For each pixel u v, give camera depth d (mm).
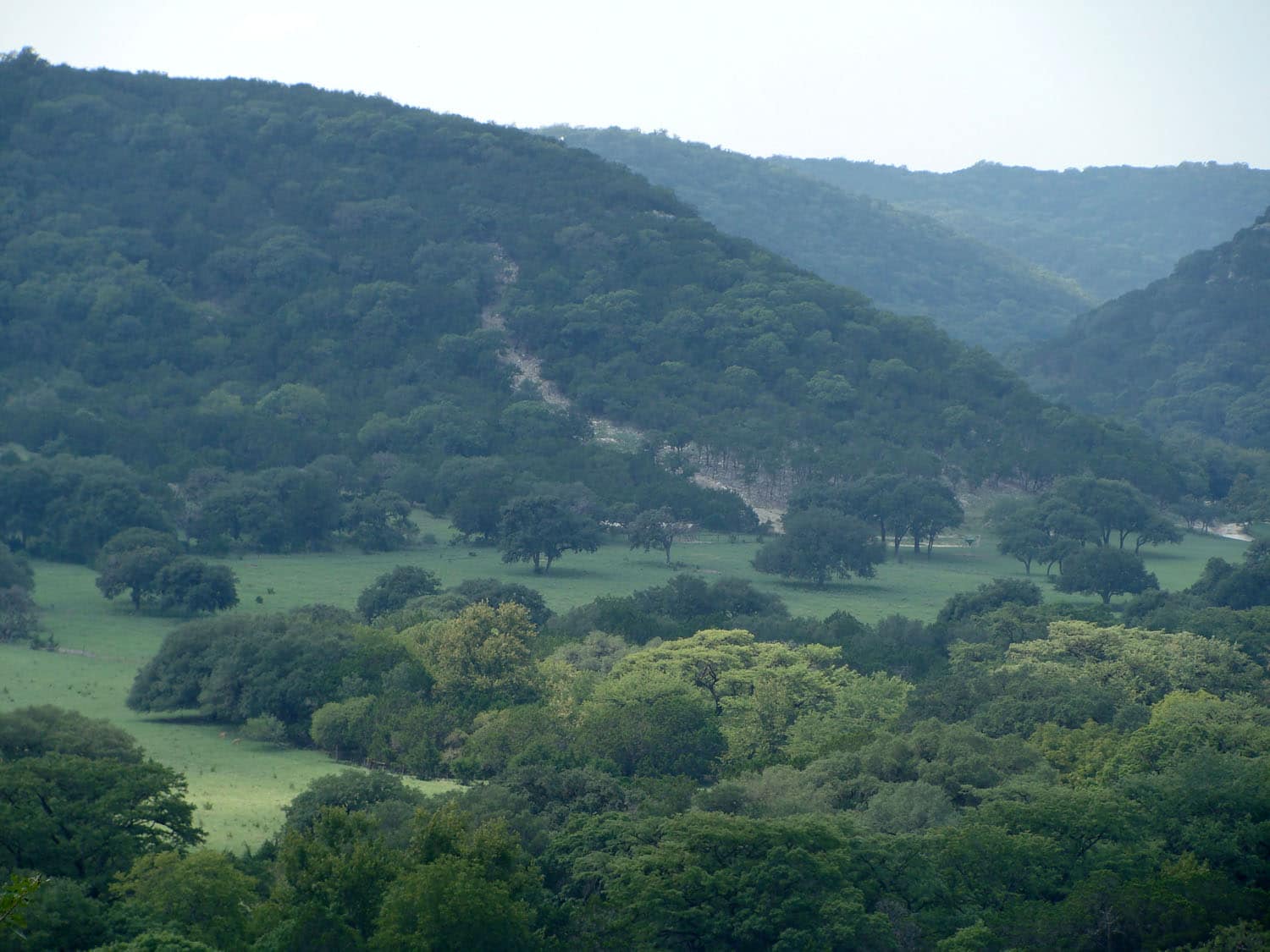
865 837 92875
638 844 92562
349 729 141875
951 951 81250
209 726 156625
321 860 82500
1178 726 122000
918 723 125438
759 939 84062
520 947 78500
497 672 148625
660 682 141000
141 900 81188
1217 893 87062
